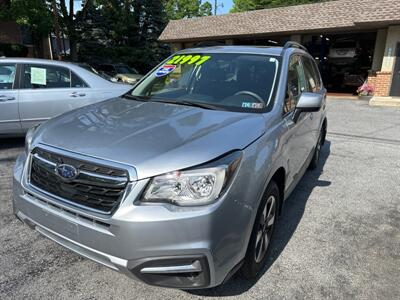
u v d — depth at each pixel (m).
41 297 2.43
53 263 2.81
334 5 17.47
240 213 2.17
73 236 2.17
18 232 3.26
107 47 26.47
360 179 5.06
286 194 3.23
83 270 2.74
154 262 1.99
